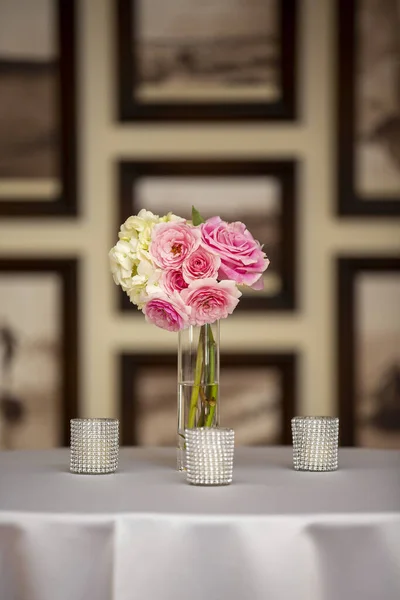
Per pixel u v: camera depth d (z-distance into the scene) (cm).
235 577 149
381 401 374
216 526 149
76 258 373
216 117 372
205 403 194
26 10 372
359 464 207
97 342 374
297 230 372
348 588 150
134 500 162
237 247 189
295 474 192
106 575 149
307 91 374
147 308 189
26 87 372
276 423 373
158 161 372
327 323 375
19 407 374
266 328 374
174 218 196
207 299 186
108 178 374
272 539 149
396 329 374
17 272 373
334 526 150
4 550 153
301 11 373
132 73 372
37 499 164
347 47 371
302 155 374
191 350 194
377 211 372
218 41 372
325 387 375
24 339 374
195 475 177
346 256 373
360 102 372
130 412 371
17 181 372
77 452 193
